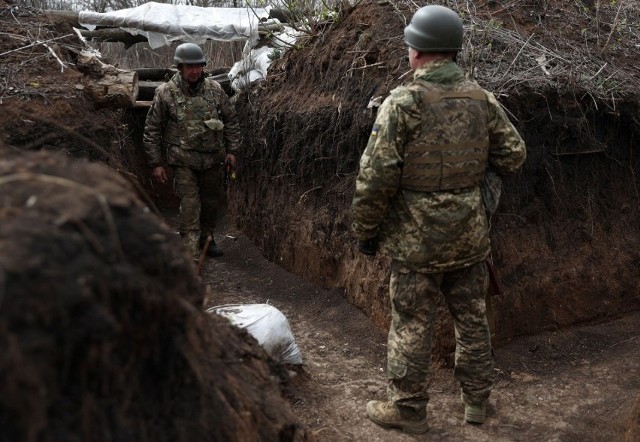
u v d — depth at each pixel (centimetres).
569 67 403
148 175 676
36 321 133
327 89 474
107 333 144
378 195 273
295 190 503
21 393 129
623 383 335
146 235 164
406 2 461
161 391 171
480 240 283
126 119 647
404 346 290
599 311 391
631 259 405
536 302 377
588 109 390
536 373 350
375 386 346
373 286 406
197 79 522
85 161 183
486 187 290
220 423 183
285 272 516
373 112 389
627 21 495
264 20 676
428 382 295
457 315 298
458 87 277
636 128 408
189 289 183
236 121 553
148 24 669
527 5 470
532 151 379
